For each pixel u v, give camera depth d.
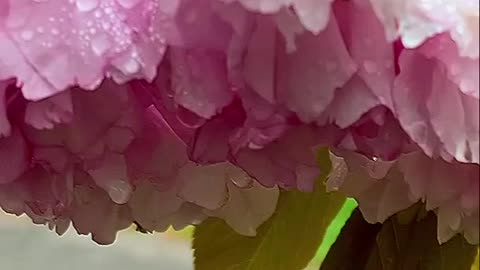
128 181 0.22
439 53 0.20
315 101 0.20
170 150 0.22
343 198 0.29
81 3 0.20
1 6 0.21
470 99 0.20
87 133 0.21
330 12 0.20
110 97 0.21
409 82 0.20
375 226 0.27
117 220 0.25
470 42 0.20
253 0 0.19
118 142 0.21
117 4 0.20
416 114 0.20
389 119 0.21
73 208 0.24
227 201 0.25
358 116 0.20
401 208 0.24
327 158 0.25
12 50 0.20
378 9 0.20
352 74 0.20
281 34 0.20
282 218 0.29
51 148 0.21
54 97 0.20
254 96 0.20
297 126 0.21
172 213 0.25
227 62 0.20
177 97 0.21
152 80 0.21
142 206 0.25
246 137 0.21
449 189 0.22
